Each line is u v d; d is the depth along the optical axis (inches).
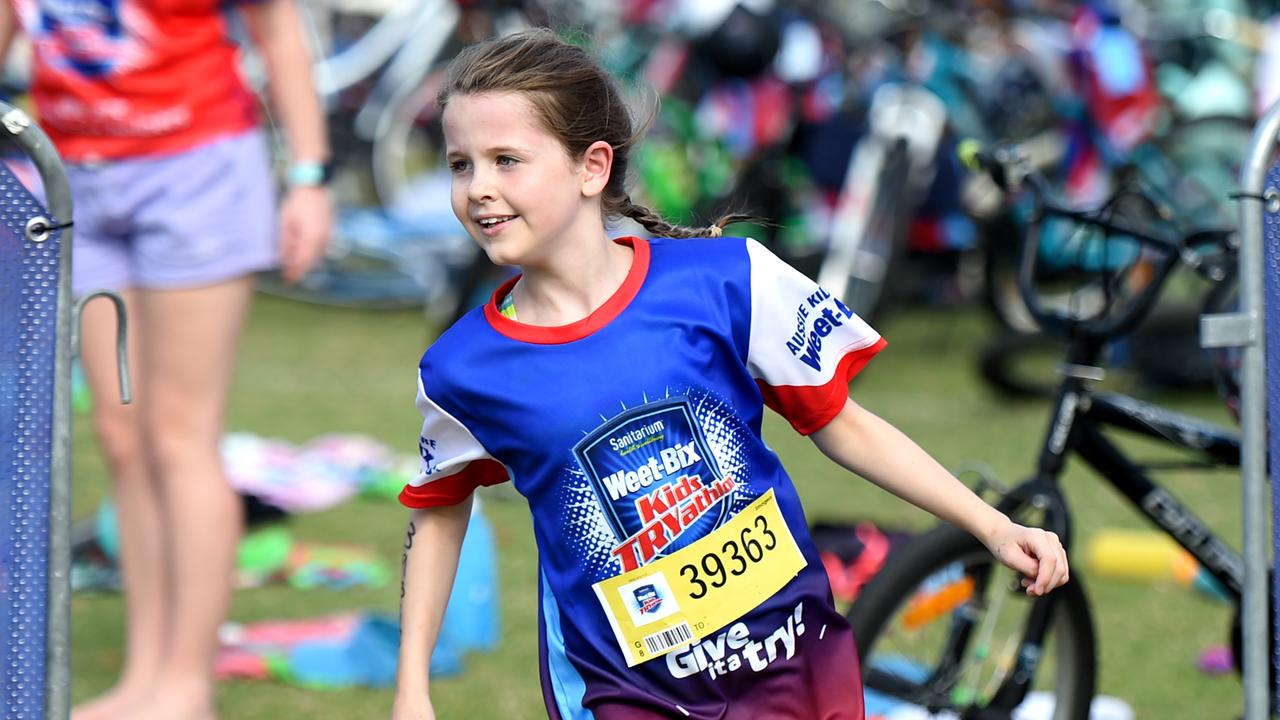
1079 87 867.4
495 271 691.4
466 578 483.5
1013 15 900.6
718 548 254.1
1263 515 266.4
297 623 500.7
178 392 405.4
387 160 1067.3
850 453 266.1
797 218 905.5
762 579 256.7
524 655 481.1
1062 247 393.7
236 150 403.5
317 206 428.5
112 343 412.5
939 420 775.1
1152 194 444.8
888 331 969.5
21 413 252.5
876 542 543.5
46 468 253.3
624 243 264.5
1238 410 383.9
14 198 250.7
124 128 393.7
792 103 900.6
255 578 546.0
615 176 263.6
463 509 270.2
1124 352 821.9
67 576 254.2
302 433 741.9
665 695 256.2
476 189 245.9
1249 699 268.5
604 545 253.0
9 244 251.4
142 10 388.5
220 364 408.5
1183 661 478.6
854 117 901.2
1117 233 374.0
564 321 253.3
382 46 1092.5
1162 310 806.5
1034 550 259.4
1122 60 855.7
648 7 926.4
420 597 267.6
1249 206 263.1
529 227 246.8
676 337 251.4
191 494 407.5
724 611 254.2
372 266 1058.1
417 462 687.1
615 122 256.7
